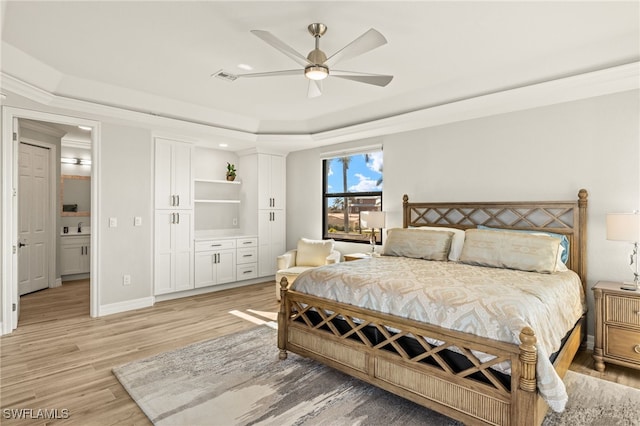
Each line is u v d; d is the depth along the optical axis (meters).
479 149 4.00
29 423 2.06
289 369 2.78
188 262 5.03
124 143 4.30
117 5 2.26
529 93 3.27
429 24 2.49
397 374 2.25
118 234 4.25
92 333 3.54
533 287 2.36
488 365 1.88
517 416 1.76
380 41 2.14
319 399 2.35
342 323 2.66
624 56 2.77
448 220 4.22
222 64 3.18
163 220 4.77
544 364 1.72
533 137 3.61
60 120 3.78
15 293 3.62
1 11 1.96
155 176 4.70
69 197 6.34
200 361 2.91
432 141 4.39
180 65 3.21
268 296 5.09
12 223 3.56
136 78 3.52
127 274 4.34
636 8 2.29
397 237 3.96
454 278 2.57
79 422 2.08
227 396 2.37
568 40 2.72
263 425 2.06
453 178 4.21
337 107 4.54
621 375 2.70
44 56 2.99
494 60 3.09
